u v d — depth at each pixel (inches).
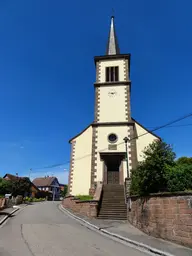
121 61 1126.4
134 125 976.3
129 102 1018.1
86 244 345.1
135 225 505.7
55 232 434.3
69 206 880.9
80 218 631.2
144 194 460.4
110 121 990.4
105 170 906.1
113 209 669.9
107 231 450.6
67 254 282.8
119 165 908.6
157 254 301.6
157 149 490.9
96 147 946.1
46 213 787.4
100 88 1068.5
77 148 978.1
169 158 476.1
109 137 956.6
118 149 930.1
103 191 801.6
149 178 459.2
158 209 401.7
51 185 3083.2
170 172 440.5
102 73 1111.0
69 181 928.9
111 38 1349.7
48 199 2778.1
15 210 877.2
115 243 363.6
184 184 414.3
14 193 1472.7
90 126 1010.1
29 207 1057.5
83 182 914.1
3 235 394.6
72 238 385.4
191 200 331.0
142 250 323.0
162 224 384.8
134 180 545.3
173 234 355.9
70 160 964.0
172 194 370.3
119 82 1060.5
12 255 269.9
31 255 271.3
